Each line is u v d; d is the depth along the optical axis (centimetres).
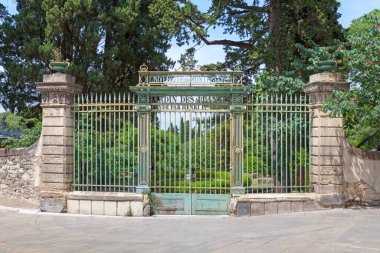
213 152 1288
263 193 1211
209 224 1073
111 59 2062
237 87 1188
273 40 1747
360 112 1155
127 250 820
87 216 1187
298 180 1362
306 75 1638
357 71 1240
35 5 2100
